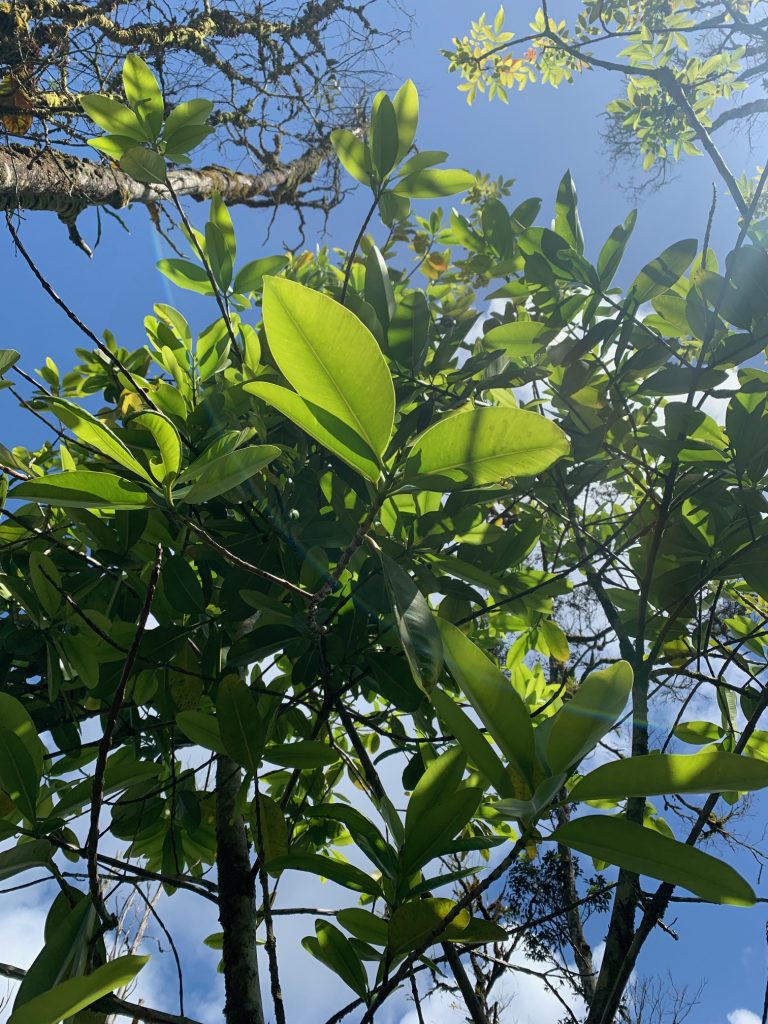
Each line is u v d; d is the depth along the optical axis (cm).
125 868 126
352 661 165
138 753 191
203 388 203
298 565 169
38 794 122
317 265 280
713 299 156
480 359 185
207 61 421
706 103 508
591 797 78
